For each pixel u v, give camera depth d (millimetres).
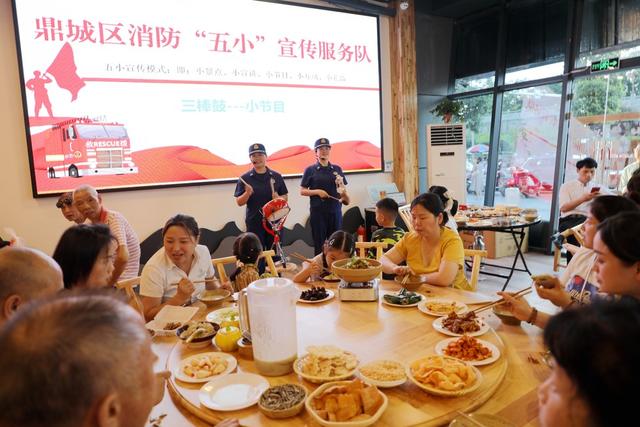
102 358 494
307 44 4656
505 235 5141
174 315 1667
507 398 1069
